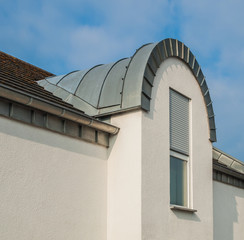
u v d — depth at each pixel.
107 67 10.46
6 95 6.89
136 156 8.91
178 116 10.63
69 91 10.23
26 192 7.24
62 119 8.17
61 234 7.82
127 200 8.82
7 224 6.83
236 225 13.59
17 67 11.65
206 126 11.72
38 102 7.36
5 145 7.00
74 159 8.38
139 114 9.06
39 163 7.59
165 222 9.30
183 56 10.88
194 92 11.36
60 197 7.91
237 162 14.55
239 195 14.09
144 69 9.27
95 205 8.73
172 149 10.11
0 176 6.84
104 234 8.84
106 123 8.88
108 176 9.18
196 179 10.89
